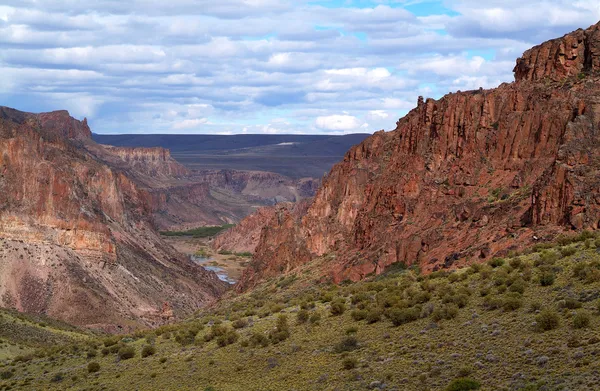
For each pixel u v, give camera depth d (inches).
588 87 4869.6
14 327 6412.4
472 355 2810.0
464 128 5315.0
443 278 3895.2
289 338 3639.3
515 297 3169.3
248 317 4347.9
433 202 5147.6
